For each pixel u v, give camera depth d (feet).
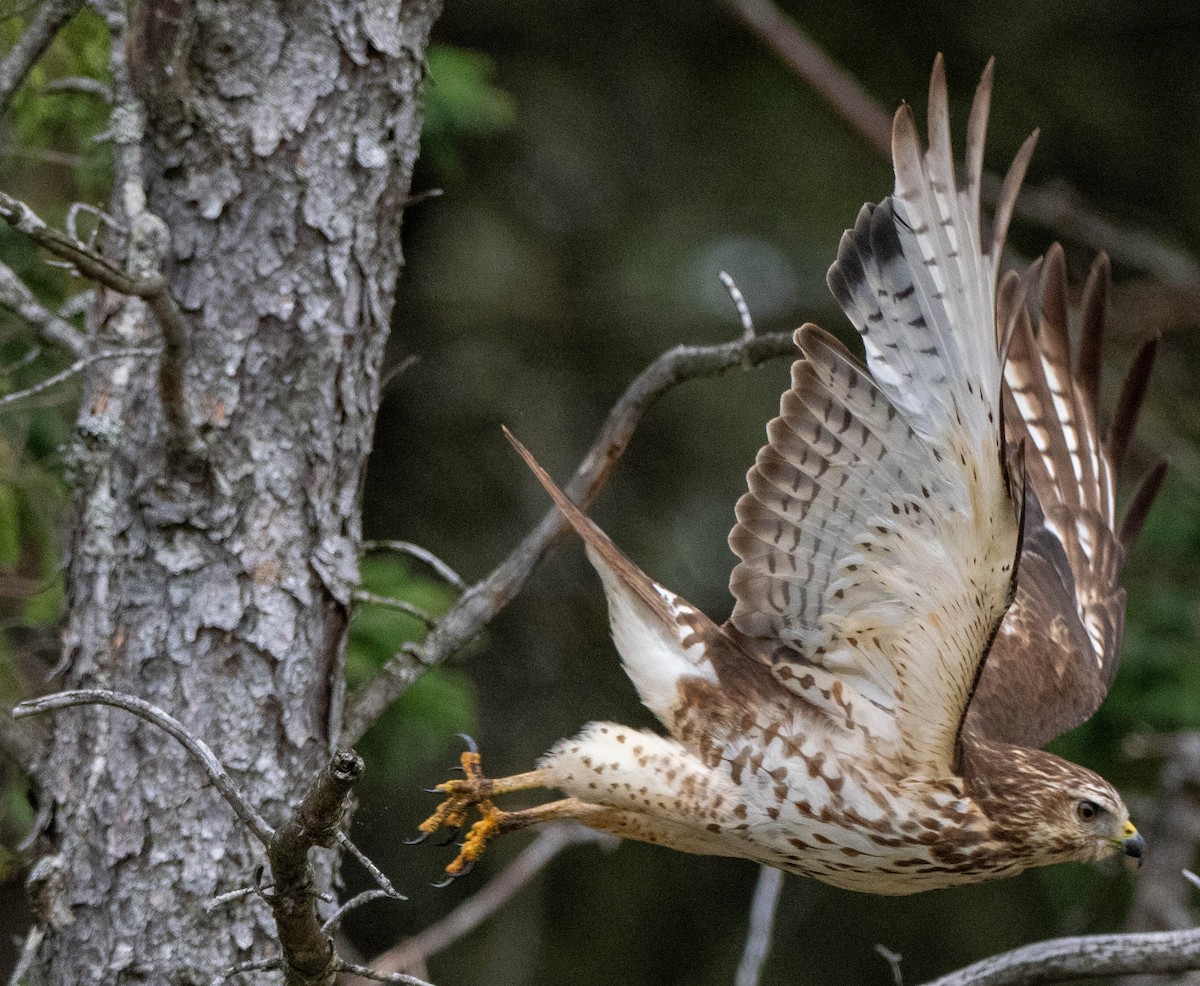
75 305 27.14
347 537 26.20
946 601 26.37
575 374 56.80
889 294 25.27
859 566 26.94
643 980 56.39
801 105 60.49
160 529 24.99
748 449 57.11
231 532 25.16
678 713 29.35
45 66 32.68
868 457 25.93
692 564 55.88
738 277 59.67
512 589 28.71
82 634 24.94
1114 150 62.23
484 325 55.52
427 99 43.24
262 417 25.48
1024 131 61.41
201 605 24.95
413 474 53.62
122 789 24.61
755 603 28.12
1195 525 49.62
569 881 56.95
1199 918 39.50
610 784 29.55
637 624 29.66
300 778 25.20
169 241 25.23
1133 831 30.37
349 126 26.05
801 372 26.08
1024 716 33.22
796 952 57.67
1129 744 40.06
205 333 25.35
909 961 57.47
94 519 24.98
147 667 24.81
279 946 24.75
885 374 25.35
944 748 28.32
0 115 23.53
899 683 27.99
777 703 28.91
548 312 56.59
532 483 54.19
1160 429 53.57
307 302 25.72
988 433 24.29
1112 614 35.81
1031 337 36.63
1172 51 62.54
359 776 19.30
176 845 24.49
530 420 54.80
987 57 61.21
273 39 25.68
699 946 57.26
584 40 59.57
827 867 29.55
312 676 25.54
